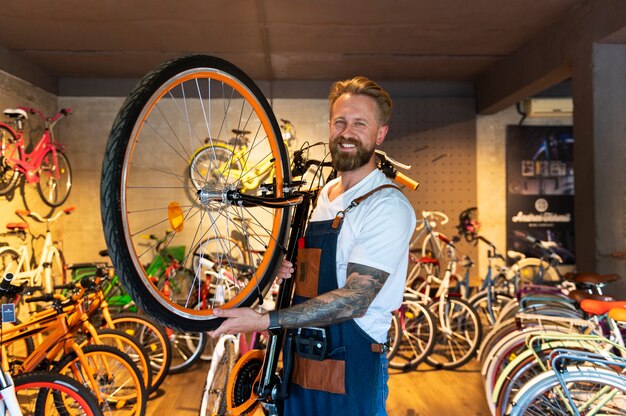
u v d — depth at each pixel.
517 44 4.99
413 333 4.53
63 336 2.72
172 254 5.25
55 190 5.55
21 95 5.19
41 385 2.28
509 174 6.47
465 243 6.37
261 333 3.20
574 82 4.14
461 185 6.38
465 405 3.45
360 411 1.44
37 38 4.69
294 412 1.53
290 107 6.23
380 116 1.55
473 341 4.23
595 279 3.26
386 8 4.06
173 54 5.18
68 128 6.04
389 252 1.42
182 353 4.30
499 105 5.79
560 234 6.48
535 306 3.32
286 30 4.54
